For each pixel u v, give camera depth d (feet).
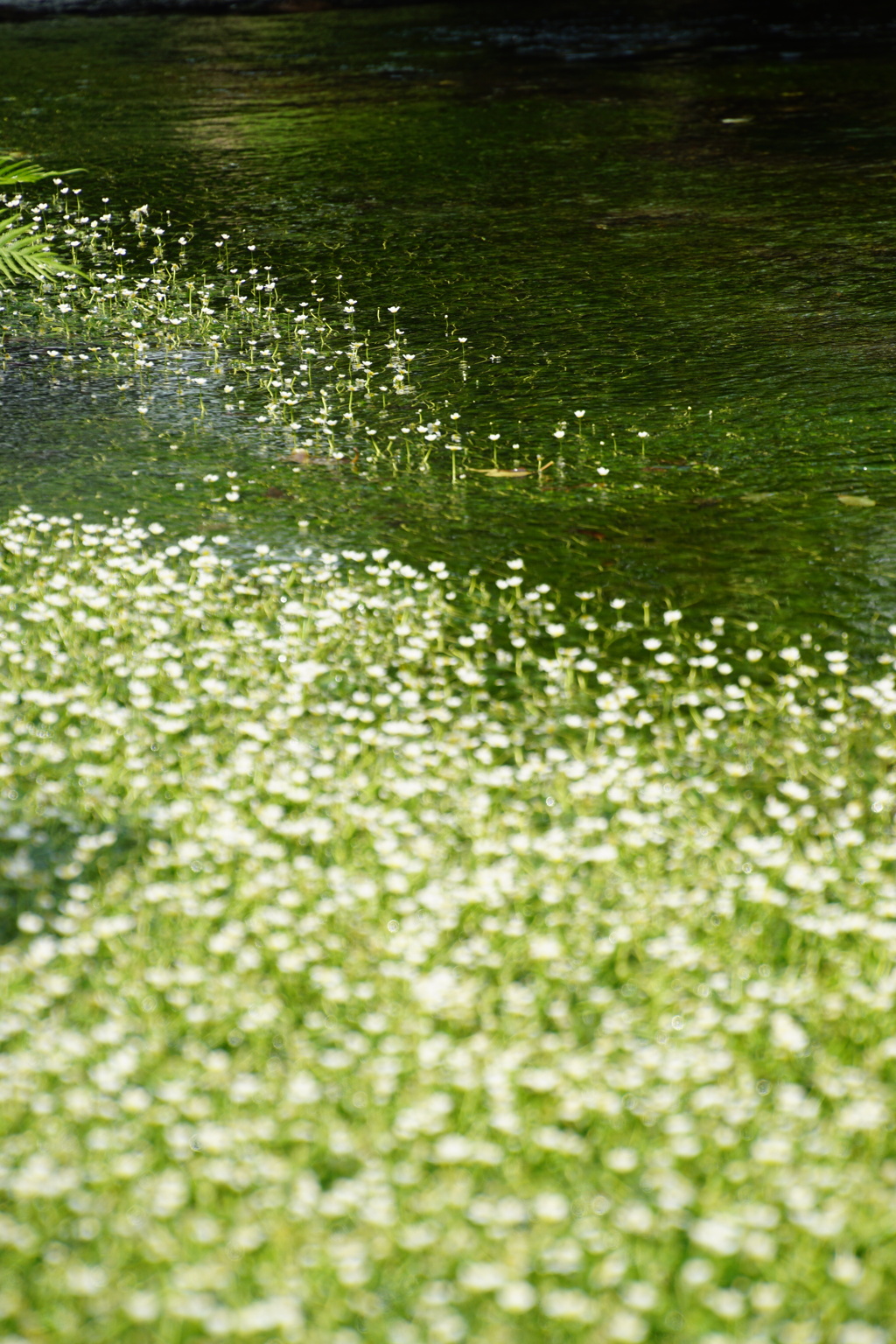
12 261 26.43
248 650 14.90
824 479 19.02
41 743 13.43
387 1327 8.14
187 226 31.81
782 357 23.48
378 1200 8.69
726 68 51.24
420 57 55.42
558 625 15.39
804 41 57.26
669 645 15.25
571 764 12.85
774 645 15.20
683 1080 9.80
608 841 12.17
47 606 15.75
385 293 27.22
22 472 19.39
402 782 12.51
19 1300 8.26
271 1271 8.43
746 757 13.38
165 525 17.87
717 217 31.91
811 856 11.75
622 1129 9.44
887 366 22.90
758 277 27.66
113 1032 9.89
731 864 11.93
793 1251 8.66
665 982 10.70
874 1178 9.06
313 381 22.98
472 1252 8.57
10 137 40.98
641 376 22.85
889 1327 8.20
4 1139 9.29
